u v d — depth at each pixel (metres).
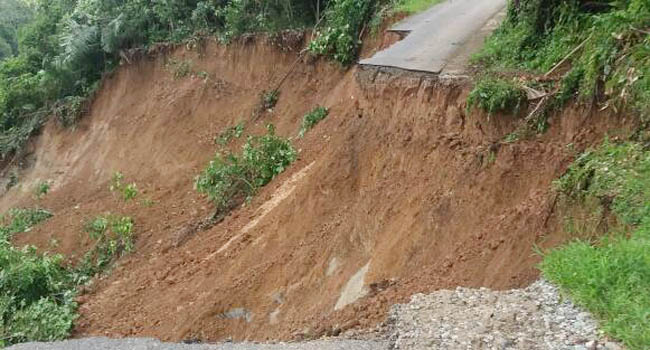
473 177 6.83
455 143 7.34
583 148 6.12
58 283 10.91
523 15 8.29
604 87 6.13
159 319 8.73
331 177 9.13
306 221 8.99
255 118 14.95
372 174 8.60
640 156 5.54
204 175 13.01
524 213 5.99
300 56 14.43
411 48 10.01
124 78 19.38
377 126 8.95
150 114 17.75
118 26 18.83
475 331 4.52
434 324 4.75
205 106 16.48
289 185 10.50
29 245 13.36
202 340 7.89
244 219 10.59
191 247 10.84
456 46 9.64
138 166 16.66
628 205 5.22
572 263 4.88
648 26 6.07
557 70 6.95
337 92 12.63
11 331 9.29
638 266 4.51
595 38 6.55
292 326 7.20
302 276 8.11
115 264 11.98
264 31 15.60
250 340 7.53
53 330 9.06
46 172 19.78
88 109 20.05
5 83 22.22
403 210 7.51
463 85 7.56
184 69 17.55
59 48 21.36
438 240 6.79
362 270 7.45
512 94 6.76
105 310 9.72
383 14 12.71
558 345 4.15
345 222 8.26
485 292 5.21
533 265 5.47
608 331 4.10
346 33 13.03
